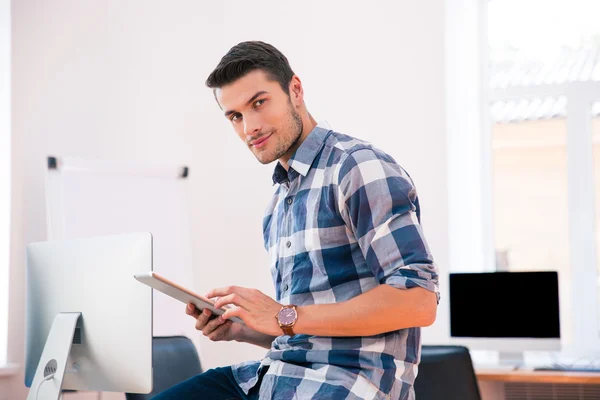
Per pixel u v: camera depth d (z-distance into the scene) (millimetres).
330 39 4398
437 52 4277
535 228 4559
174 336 3553
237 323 1848
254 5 4453
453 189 4281
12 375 3582
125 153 4098
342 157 1626
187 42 4344
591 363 4109
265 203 4293
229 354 4199
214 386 1774
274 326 1523
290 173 1722
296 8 4434
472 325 3889
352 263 1608
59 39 3961
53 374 1898
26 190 3770
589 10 4566
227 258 4270
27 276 2117
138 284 1831
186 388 1772
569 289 4473
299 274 1650
